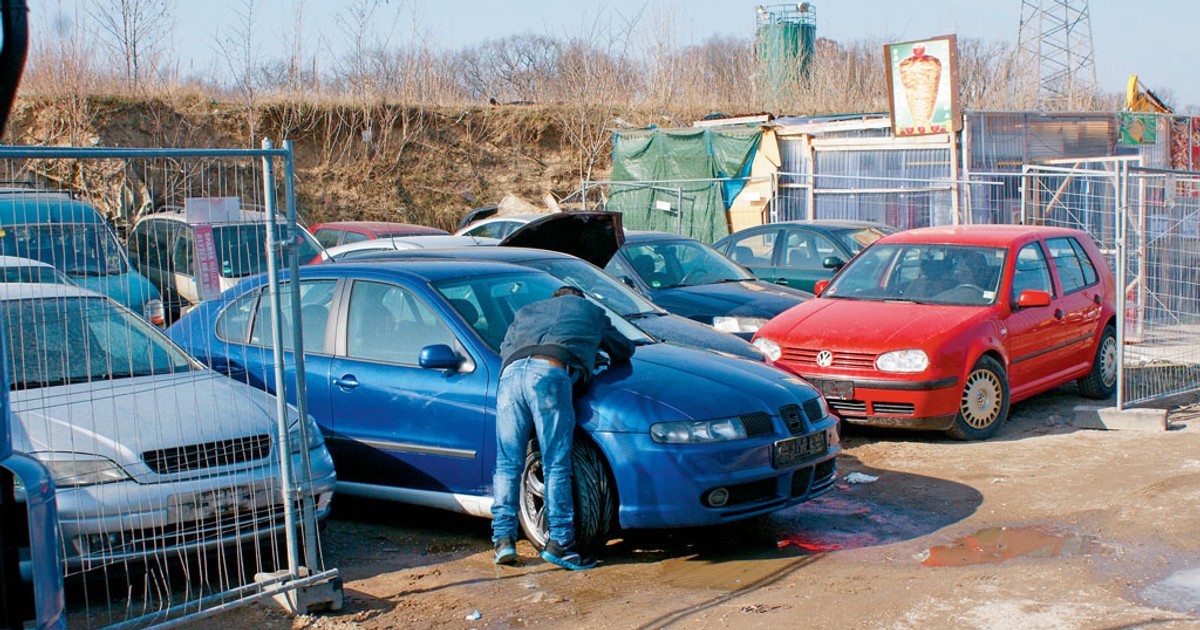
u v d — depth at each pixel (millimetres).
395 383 6375
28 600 2854
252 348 7105
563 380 5551
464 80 40000
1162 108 21859
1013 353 9102
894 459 8094
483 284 6746
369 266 6914
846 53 30328
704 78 28766
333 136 24297
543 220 10016
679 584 5414
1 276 5574
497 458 5727
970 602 4988
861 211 17609
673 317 8523
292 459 5504
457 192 24547
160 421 5387
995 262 9477
